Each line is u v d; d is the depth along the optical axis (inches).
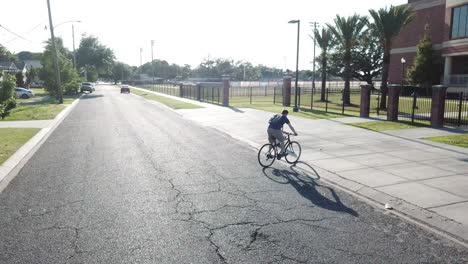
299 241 234.8
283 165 441.1
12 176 385.7
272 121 434.0
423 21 1812.3
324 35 1581.0
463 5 1510.8
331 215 280.4
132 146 552.7
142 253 217.5
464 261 211.2
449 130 687.7
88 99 1760.6
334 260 210.8
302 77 5487.2
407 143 563.5
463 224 259.0
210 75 6402.6
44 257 212.2
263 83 3570.4
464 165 424.2
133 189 340.2
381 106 1133.7
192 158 475.5
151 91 2878.9
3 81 1010.1
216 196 322.3
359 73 2539.4
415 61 1681.8
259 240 235.6
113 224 259.1
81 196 319.9
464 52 1498.5
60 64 1927.9
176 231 248.1
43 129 717.9
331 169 414.9
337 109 1141.7
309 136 632.4
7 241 232.8
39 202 304.7
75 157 475.8
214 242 232.2
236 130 727.1
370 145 550.3
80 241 232.8
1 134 649.6
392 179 370.6
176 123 837.2
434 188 339.6
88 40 3326.8
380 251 222.4
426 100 1364.4
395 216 279.4
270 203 305.9
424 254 219.1
